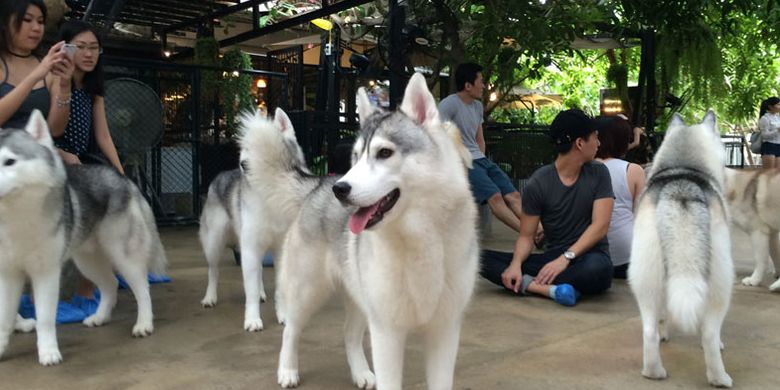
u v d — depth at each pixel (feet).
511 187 23.84
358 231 7.63
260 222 14.01
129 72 27.94
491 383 10.65
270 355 12.25
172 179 30.40
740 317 14.80
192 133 29.58
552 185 16.92
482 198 22.97
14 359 12.01
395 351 8.58
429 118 8.41
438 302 8.41
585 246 16.30
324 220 10.26
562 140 16.49
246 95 32.50
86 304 15.75
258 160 11.82
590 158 16.56
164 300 16.81
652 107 39.68
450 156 8.36
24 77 14.10
